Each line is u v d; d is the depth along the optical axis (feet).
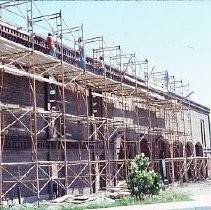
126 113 120.67
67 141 90.43
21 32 77.87
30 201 78.43
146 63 129.18
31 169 73.82
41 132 83.76
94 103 107.04
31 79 81.46
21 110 71.31
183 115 163.43
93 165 101.19
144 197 77.97
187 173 160.66
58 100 90.53
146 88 130.31
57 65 81.51
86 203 75.25
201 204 70.13
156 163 132.16
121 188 98.37
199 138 181.88
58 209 66.54
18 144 76.69
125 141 107.86
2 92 74.33
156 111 140.77
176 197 81.46
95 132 98.48
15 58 75.20
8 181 69.82
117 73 114.52
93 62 104.27
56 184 86.43
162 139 140.67
